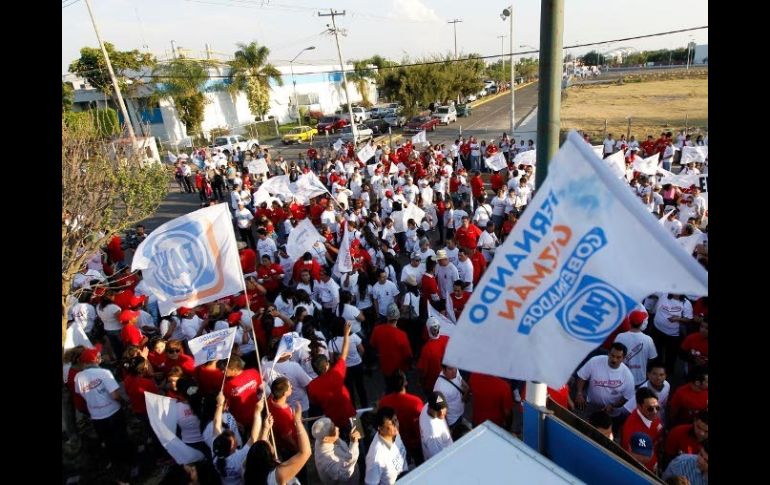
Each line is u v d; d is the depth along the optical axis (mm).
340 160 23172
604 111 45719
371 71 56812
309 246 9898
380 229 12438
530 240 2721
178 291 5641
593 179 2605
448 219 13867
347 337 6332
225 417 5590
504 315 2775
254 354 7914
